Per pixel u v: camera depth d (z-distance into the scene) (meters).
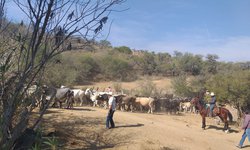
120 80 65.50
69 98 21.83
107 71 64.81
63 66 29.94
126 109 27.92
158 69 75.88
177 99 34.12
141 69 75.00
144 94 38.91
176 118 27.14
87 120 17.86
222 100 32.25
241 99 31.23
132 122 19.61
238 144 19.20
